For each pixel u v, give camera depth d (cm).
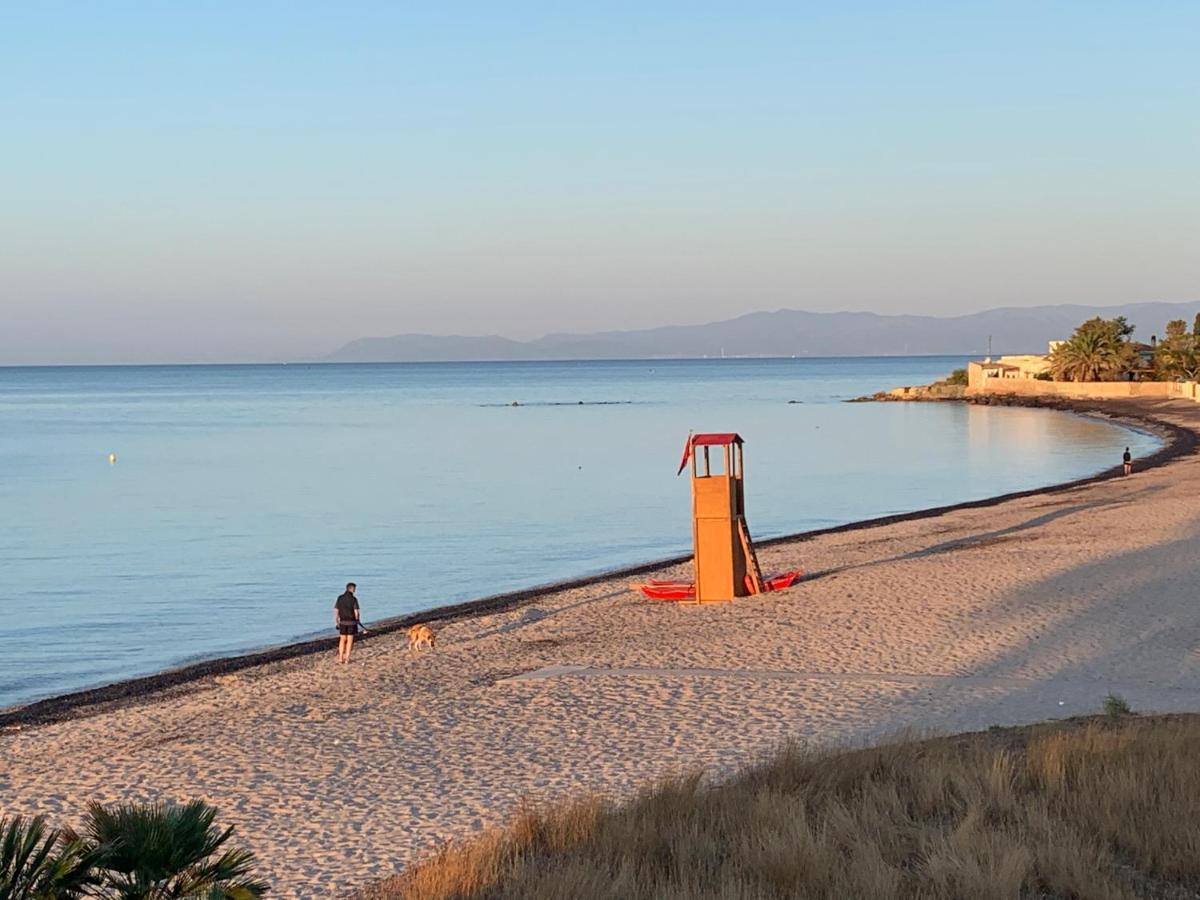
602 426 11675
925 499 5600
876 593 2745
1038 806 1091
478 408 15588
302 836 1275
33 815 1421
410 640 2488
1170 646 2105
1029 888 939
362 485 6556
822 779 1231
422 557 4134
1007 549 3366
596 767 1499
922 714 1692
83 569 3931
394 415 14062
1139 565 2934
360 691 2055
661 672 2055
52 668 2594
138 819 634
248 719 1886
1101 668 1966
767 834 1025
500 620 2748
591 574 3719
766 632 2375
